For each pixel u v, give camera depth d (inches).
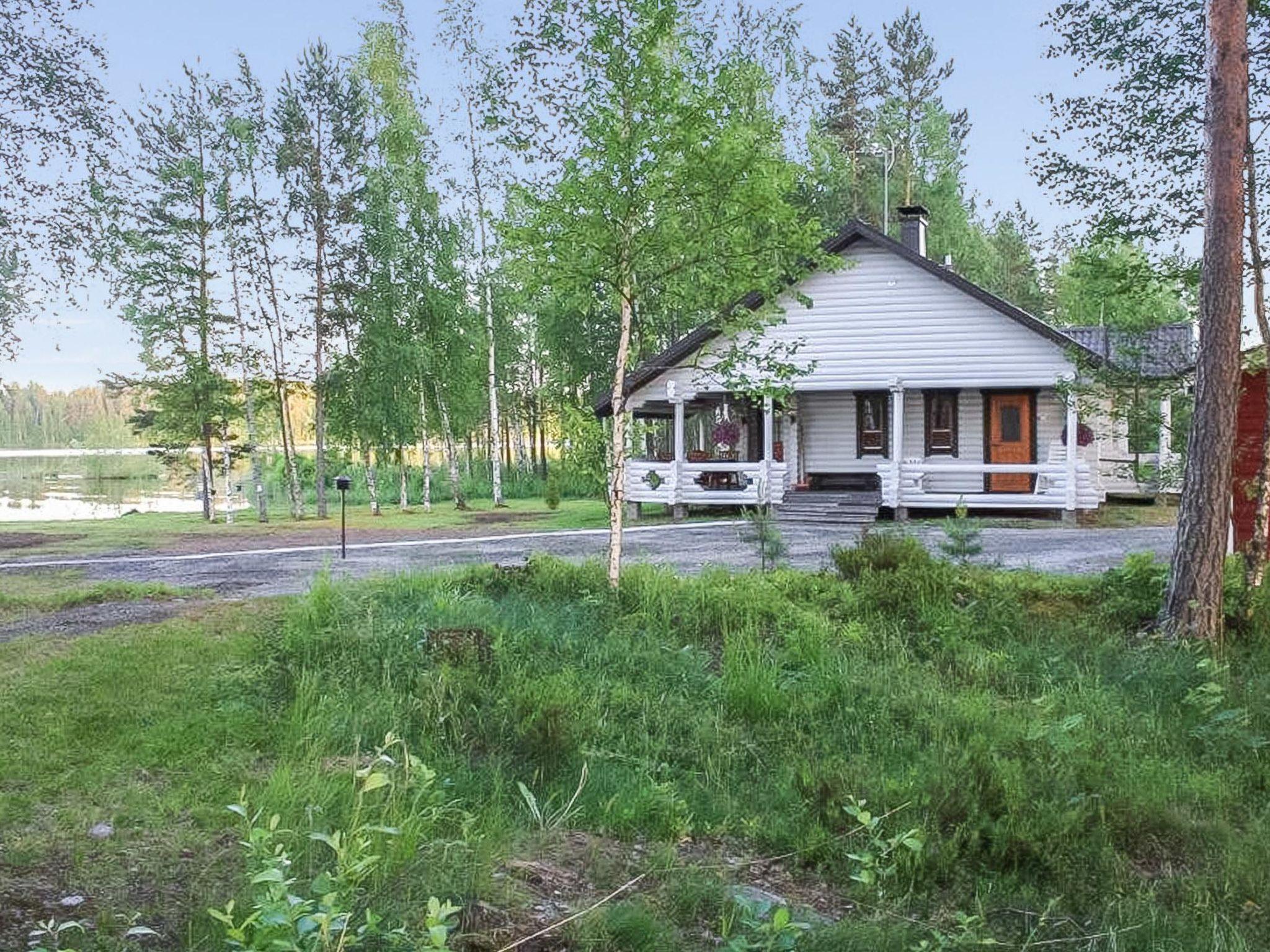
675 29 364.5
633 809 192.9
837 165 1320.1
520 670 269.3
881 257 806.5
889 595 355.9
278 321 1074.1
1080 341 875.4
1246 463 432.1
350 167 1046.4
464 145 1055.0
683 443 842.8
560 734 220.2
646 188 354.0
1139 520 755.4
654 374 848.3
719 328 408.8
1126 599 363.6
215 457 1195.9
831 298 818.2
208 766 195.2
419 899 137.3
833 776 208.1
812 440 914.7
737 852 183.5
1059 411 842.2
